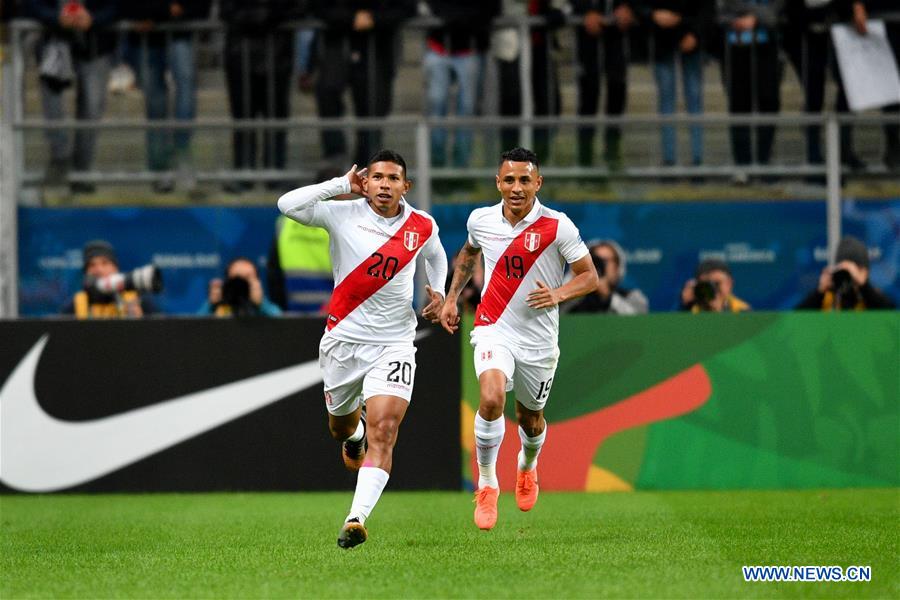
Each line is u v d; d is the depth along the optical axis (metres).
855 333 38.12
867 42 45.66
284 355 38.00
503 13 48.53
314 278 39.84
